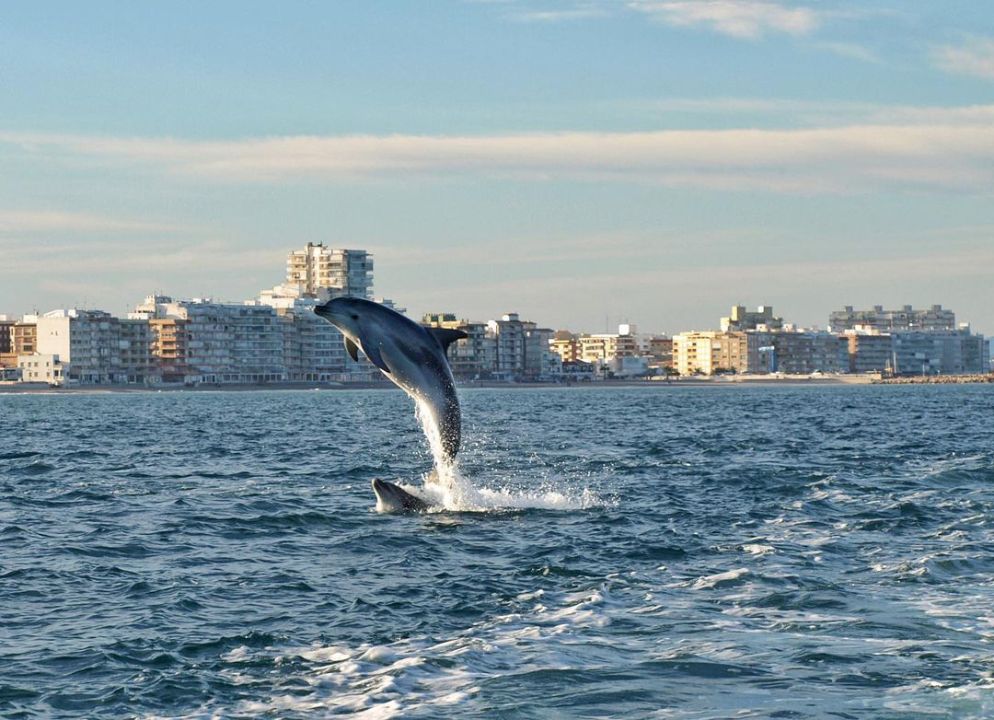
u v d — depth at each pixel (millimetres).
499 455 101562
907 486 69312
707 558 45125
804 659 30750
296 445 120062
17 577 43031
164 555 47594
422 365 50281
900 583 39656
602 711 27391
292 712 27703
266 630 34906
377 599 38812
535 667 30562
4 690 29594
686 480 75188
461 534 51656
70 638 34250
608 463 91438
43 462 96625
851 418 182625
